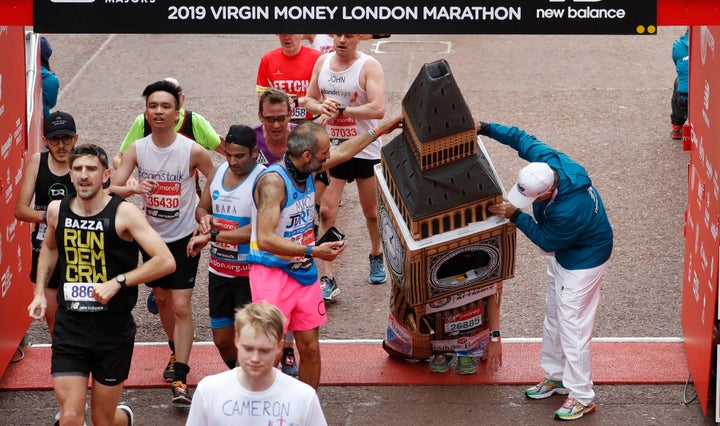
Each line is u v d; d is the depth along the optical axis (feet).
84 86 47.32
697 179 23.66
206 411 15.51
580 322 21.86
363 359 25.02
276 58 31.04
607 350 25.11
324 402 23.16
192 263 23.27
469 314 23.41
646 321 26.76
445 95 21.13
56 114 22.68
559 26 17.58
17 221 25.17
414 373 24.27
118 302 19.22
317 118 30.58
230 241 21.83
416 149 21.58
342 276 30.04
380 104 27.12
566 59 50.67
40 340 26.81
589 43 53.42
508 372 24.14
